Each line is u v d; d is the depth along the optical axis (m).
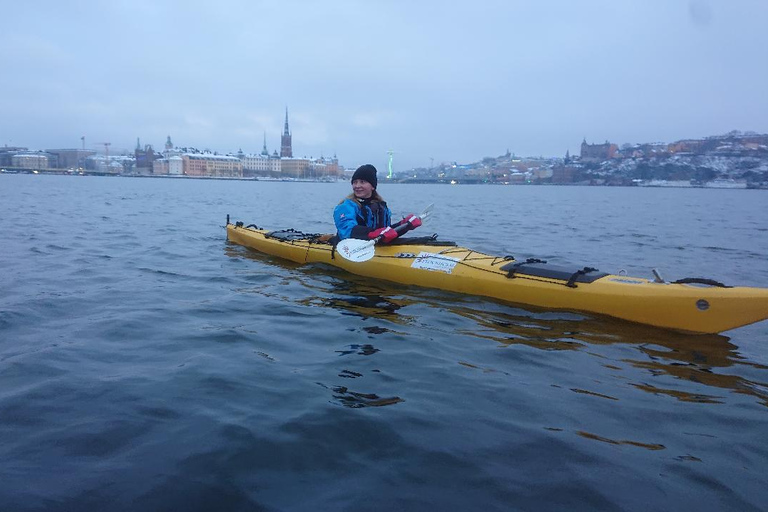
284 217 19.41
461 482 2.33
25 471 2.33
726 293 4.33
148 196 36.03
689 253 10.66
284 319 4.89
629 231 15.76
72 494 2.18
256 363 3.74
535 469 2.44
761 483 2.35
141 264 7.64
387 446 2.63
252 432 2.72
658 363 3.88
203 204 27.64
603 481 2.35
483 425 2.87
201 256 8.40
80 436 2.65
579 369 3.75
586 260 9.37
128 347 4.04
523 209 29.39
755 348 4.23
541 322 4.81
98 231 12.14
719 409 3.13
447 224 17.23
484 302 5.46
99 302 5.37
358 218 6.46
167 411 2.95
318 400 3.14
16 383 3.29
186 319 4.84
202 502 2.15
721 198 58.88
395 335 4.45
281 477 2.34
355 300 5.56
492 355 4.00
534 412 3.05
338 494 2.23
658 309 4.59
